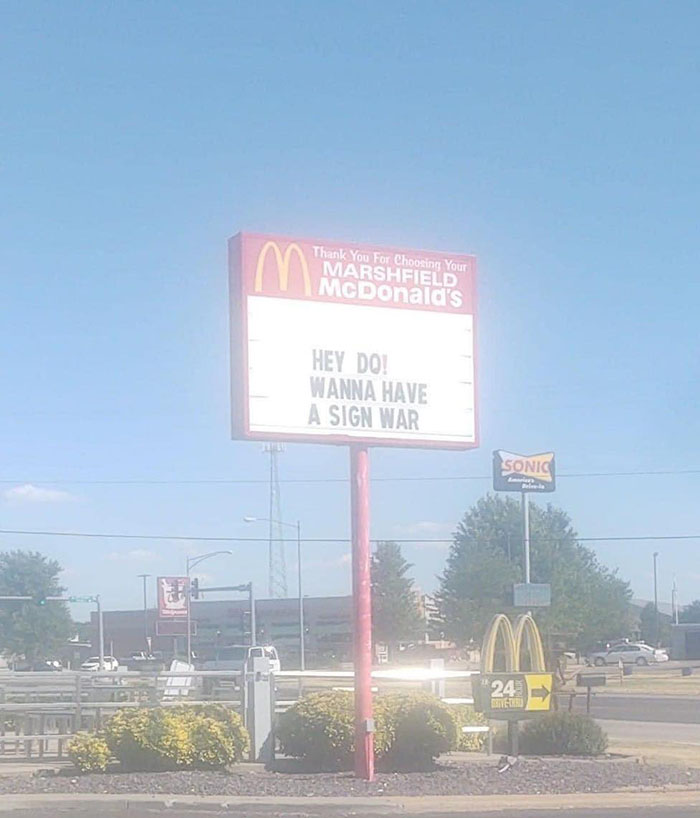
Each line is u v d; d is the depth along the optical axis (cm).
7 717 2295
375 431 1877
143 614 10662
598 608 6488
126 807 1616
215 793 1686
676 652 9894
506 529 6469
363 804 1611
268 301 1834
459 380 1947
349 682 3391
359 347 1884
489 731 2173
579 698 4588
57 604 8969
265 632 9756
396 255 1925
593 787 1756
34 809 1614
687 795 1719
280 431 1819
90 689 2373
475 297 1977
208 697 2397
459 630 6191
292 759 2012
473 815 1565
